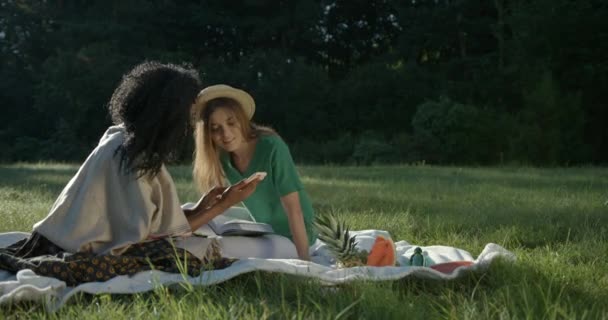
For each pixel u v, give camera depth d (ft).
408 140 99.71
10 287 10.81
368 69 123.34
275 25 127.75
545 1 101.24
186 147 12.69
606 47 101.50
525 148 87.30
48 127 127.13
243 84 122.21
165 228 12.73
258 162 15.93
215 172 15.94
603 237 18.53
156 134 12.10
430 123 98.53
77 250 12.10
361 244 15.84
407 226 21.13
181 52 126.00
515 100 109.19
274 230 16.72
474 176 47.55
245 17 131.95
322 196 31.32
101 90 115.55
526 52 102.68
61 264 11.61
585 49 99.96
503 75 109.29
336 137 122.42
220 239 14.69
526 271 13.19
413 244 19.21
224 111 15.30
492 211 25.12
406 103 118.73
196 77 12.75
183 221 12.85
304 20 127.13
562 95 94.58
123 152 12.19
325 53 140.77
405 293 12.54
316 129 121.80
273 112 122.42
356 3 136.05
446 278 12.95
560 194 32.37
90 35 125.08
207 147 15.70
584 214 23.72
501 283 12.65
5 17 131.64
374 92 120.26
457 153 95.81
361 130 121.39
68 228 12.19
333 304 10.52
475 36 123.03
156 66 12.59
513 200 29.63
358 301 10.27
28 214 20.85
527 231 20.12
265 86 121.80
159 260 12.32
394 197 30.42
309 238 16.72
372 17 138.41
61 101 118.11
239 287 11.78
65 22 127.03
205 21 127.95
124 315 10.05
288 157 15.94
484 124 96.17
